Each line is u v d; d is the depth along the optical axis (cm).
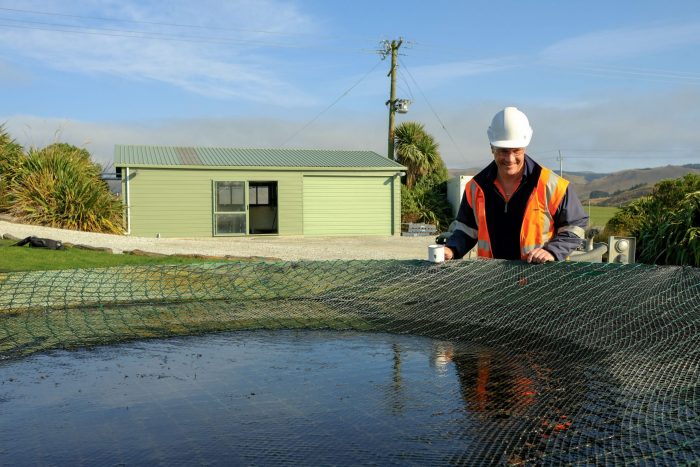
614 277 384
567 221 369
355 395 284
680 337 361
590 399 270
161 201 1886
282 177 2003
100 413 261
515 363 342
